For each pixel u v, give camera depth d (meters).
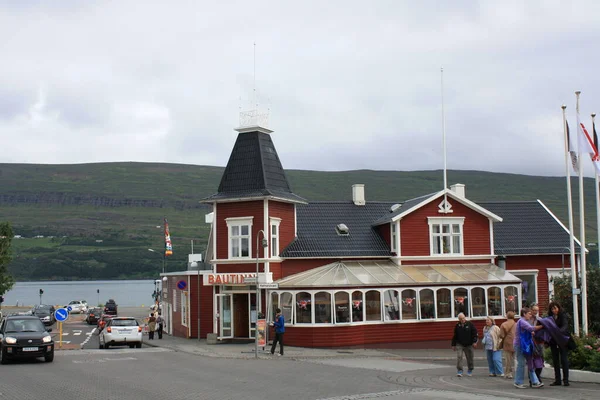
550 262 44.66
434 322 36.59
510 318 21.19
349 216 43.78
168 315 52.81
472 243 41.34
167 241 57.62
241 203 39.16
